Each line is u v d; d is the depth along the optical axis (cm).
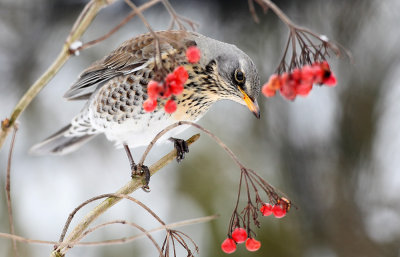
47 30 1155
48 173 1208
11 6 1158
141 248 1120
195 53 504
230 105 1226
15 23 1167
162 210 1169
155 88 484
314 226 1093
